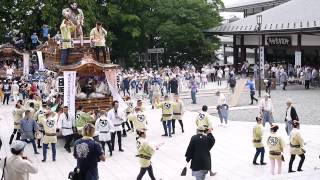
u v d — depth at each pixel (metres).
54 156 18.83
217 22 55.97
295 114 20.59
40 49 38.72
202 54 57.19
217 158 18.69
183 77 40.47
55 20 48.00
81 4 48.16
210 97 38.03
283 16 49.31
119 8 53.69
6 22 51.34
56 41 28.03
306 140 21.41
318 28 43.22
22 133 19.52
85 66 22.44
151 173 14.66
